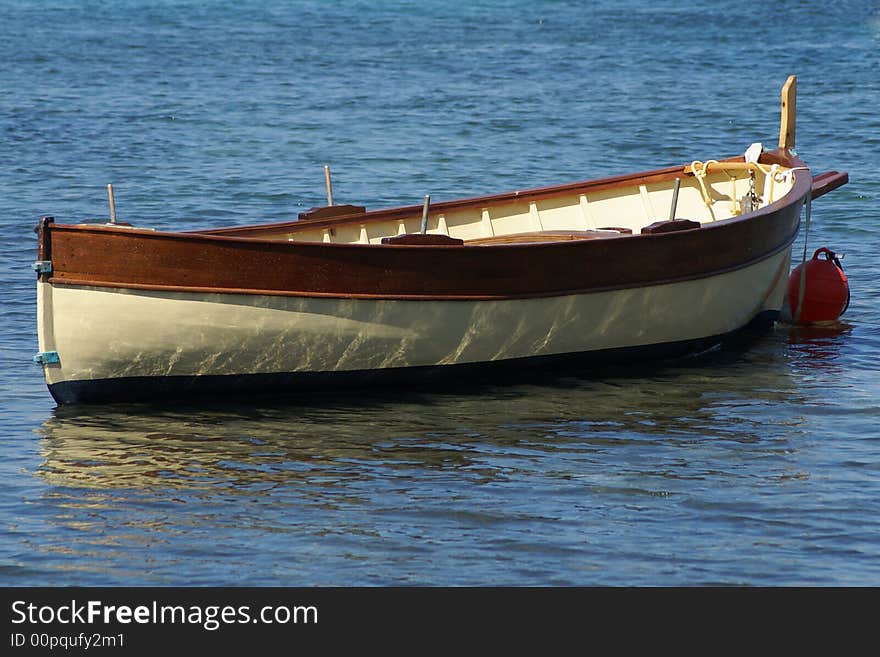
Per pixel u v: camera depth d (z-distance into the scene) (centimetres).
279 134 6556
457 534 1991
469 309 2622
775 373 2850
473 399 2641
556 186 3253
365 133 6600
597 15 13750
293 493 2134
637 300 2808
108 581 1853
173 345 2458
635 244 2767
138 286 2397
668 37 11556
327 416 2517
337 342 2550
